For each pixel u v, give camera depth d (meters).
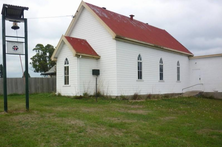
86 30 20.53
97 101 16.03
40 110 11.33
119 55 18.36
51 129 7.80
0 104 13.70
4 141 6.49
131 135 7.62
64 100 16.17
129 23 23.70
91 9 19.78
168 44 25.72
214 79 26.94
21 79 23.19
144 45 21.19
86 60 18.48
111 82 18.31
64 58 19.03
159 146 6.65
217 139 7.64
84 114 10.68
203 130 8.80
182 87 27.70
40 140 6.69
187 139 7.52
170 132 8.24
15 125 8.16
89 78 18.66
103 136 7.33
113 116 10.52
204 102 20.31
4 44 10.58
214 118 11.59
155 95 22.53
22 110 11.17
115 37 17.75
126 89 18.94
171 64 25.72
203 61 28.09
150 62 22.16
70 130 7.78
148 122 9.67
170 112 12.93
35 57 45.19
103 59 18.98
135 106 14.62
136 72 20.17
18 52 10.88
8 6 10.35
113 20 21.09
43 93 22.38
